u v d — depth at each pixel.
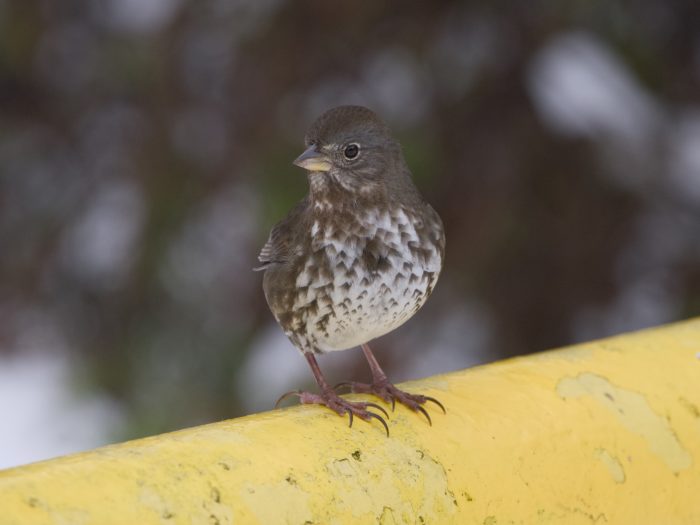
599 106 11.02
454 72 11.55
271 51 11.56
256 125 11.55
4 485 4.05
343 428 5.14
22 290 12.77
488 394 5.60
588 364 5.93
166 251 11.80
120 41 11.79
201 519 4.32
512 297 11.46
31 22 12.12
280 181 11.25
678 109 11.73
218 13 11.61
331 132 6.75
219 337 11.73
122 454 4.42
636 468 5.59
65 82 12.62
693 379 6.01
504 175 11.24
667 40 11.92
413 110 11.67
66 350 12.84
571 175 11.28
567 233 11.45
